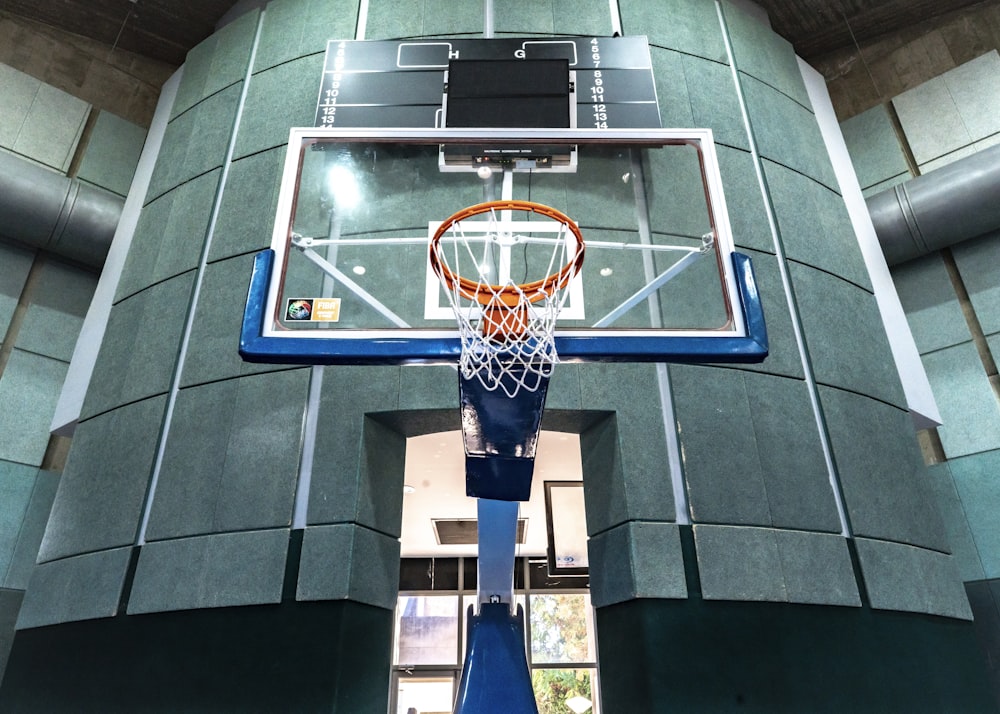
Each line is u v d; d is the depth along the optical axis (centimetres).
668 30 736
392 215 572
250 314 285
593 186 595
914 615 521
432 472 683
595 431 562
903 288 789
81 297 791
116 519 544
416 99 618
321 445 533
